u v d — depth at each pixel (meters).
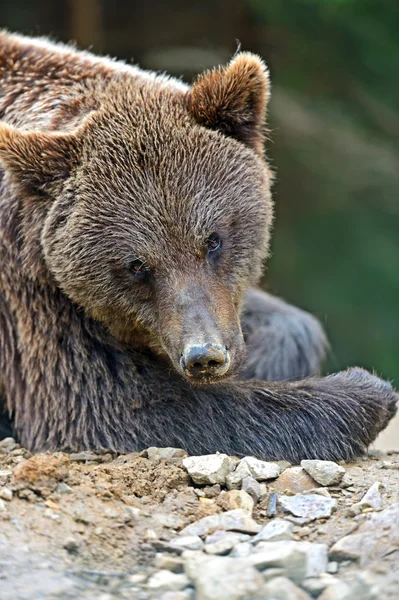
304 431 10.12
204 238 9.52
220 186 9.74
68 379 10.33
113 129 9.84
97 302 9.91
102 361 10.33
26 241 10.14
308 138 28.47
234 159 10.04
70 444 10.30
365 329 27.92
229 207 9.75
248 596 6.52
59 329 10.33
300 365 14.20
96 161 9.70
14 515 7.59
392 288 28.17
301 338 14.33
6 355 10.84
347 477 8.71
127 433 10.22
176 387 10.31
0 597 6.55
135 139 9.71
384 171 28.62
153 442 10.16
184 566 7.05
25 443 10.73
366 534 7.26
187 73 29.00
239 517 7.82
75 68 11.17
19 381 10.78
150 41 30.28
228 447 10.16
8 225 10.36
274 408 10.27
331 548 7.27
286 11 27.42
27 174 9.81
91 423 10.28
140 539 7.55
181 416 10.22
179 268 9.46
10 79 11.36
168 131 9.82
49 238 9.85
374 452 10.60
